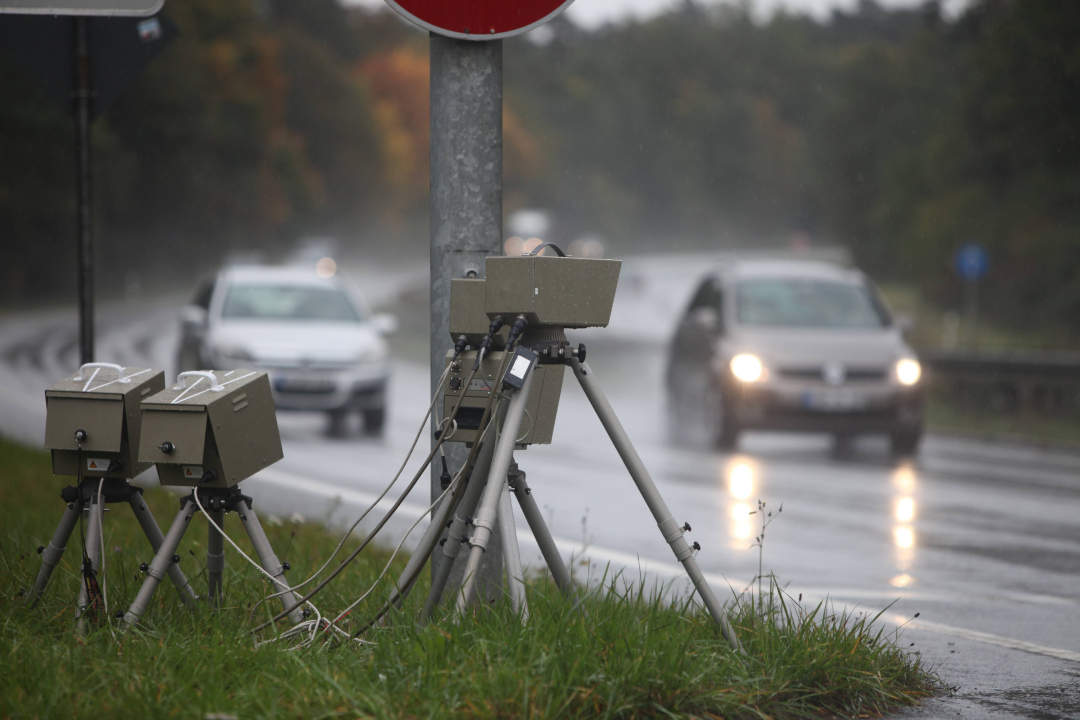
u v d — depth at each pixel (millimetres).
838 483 45625
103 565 17406
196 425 16469
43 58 23969
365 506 38594
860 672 16922
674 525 16625
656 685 14672
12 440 48625
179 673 15047
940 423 71375
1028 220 151625
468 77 17906
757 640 17141
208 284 67250
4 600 19078
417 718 13758
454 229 17984
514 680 14148
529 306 15523
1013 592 27031
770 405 53250
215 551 18406
